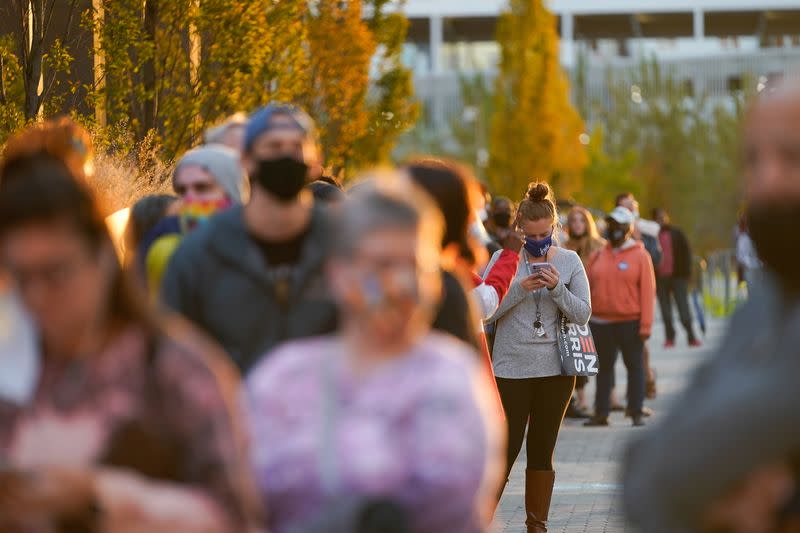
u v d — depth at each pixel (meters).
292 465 7.21
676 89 162.00
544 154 133.50
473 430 7.18
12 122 32.94
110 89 37.84
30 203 6.21
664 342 59.12
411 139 170.00
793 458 5.67
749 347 5.89
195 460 6.50
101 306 6.40
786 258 5.79
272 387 7.33
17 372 6.33
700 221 156.00
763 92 5.88
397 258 7.12
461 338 11.91
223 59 39.97
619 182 143.88
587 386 44.97
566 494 24.30
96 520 6.30
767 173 5.76
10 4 36.34
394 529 6.98
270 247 11.08
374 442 7.15
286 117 11.16
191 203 13.33
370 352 7.26
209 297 11.02
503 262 17.67
